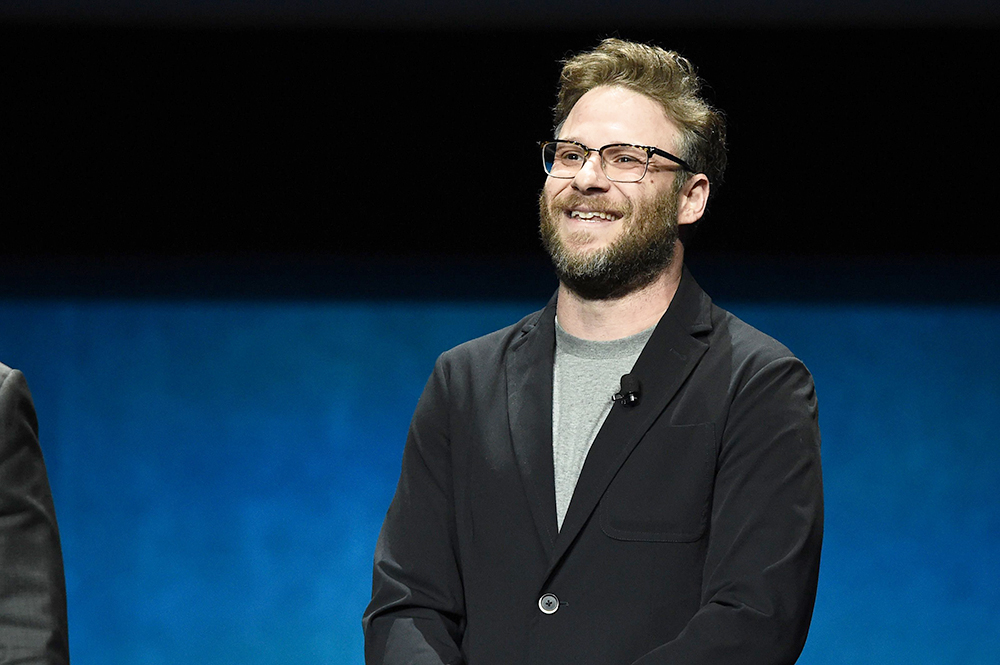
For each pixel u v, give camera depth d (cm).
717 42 2417
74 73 2583
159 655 1420
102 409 2009
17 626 505
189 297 2506
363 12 2241
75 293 2517
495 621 567
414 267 2795
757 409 564
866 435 1908
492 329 2303
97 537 1670
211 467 1844
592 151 592
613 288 595
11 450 525
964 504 1730
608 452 571
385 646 573
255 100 2647
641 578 553
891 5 2148
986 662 1399
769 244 2802
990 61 2434
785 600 529
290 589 1563
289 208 2802
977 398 2022
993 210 2677
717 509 556
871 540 1652
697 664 517
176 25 2369
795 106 2533
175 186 2780
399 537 608
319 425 1961
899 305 2425
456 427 612
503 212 2808
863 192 2675
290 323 2334
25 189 2753
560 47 2558
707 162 628
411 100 2644
